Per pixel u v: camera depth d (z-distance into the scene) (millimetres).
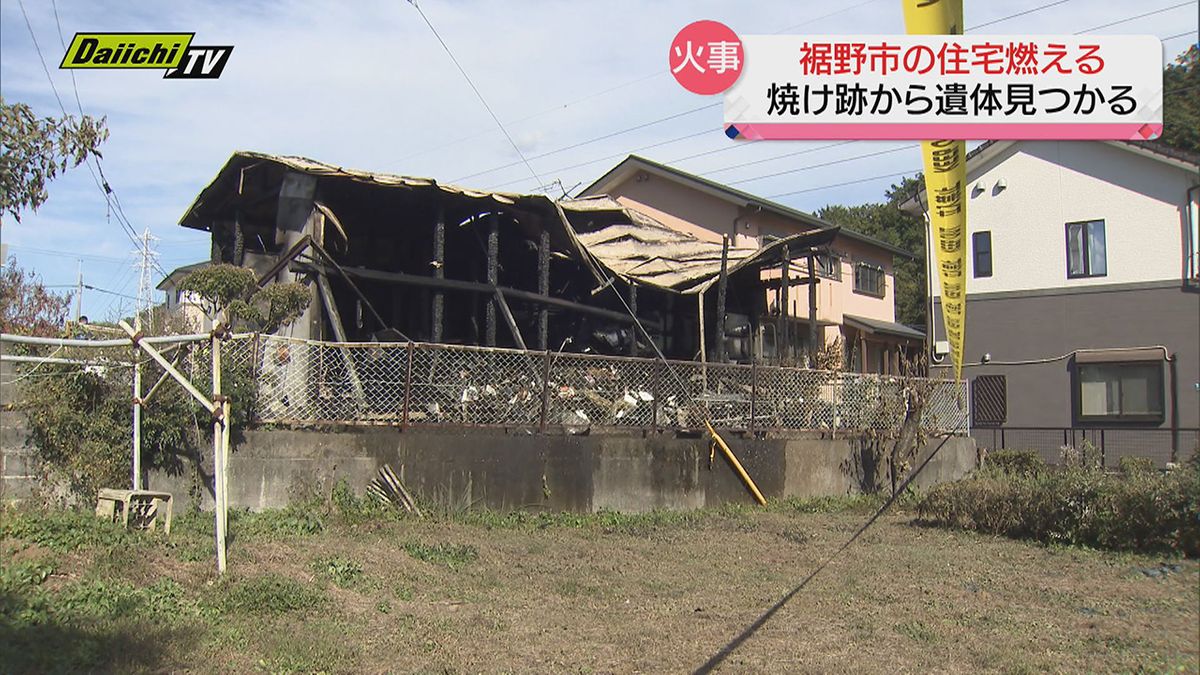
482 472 9570
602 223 17453
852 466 13281
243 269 9211
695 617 6305
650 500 10766
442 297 11852
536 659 5238
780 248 15961
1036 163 19625
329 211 10961
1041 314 19359
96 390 7676
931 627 6094
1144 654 5477
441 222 11859
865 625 6145
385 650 5277
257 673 4773
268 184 11531
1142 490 9195
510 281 14992
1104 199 18781
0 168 5918
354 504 8828
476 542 8367
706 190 21281
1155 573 8031
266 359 8688
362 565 7152
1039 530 9820
